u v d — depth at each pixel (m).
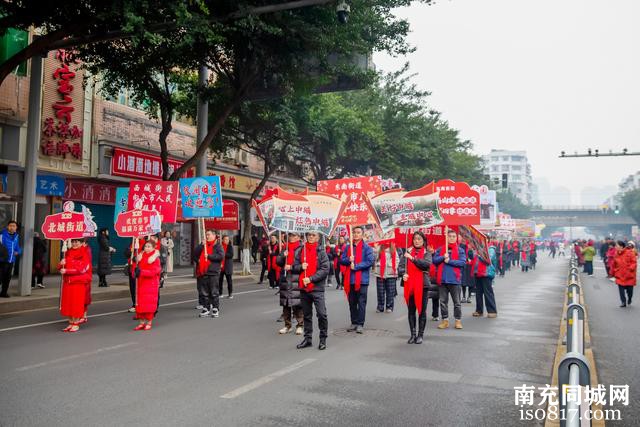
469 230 11.14
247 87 15.97
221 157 28.55
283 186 35.69
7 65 10.50
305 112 22.34
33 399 5.25
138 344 8.02
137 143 22.09
